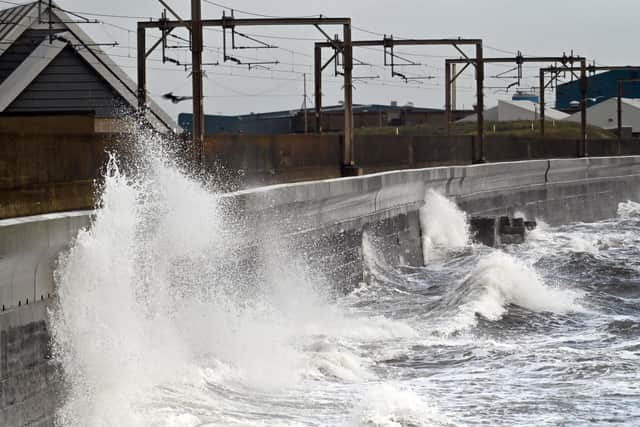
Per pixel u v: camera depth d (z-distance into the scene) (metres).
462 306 56.91
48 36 111.19
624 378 40.97
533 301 60.19
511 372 42.22
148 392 33.25
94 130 81.44
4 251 27.23
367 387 38.41
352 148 100.25
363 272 69.31
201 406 33.09
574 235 106.38
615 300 64.44
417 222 85.94
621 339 50.41
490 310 57.00
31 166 49.28
